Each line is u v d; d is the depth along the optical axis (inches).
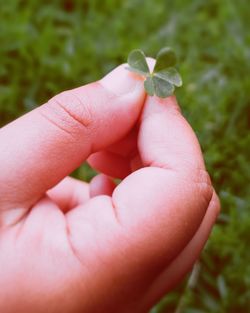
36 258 7.0
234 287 11.8
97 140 7.6
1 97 14.0
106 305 7.3
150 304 8.0
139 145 7.8
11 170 7.1
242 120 13.7
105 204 7.3
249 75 14.3
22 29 14.9
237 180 12.6
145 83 7.7
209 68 14.7
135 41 15.1
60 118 7.3
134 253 7.1
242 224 12.1
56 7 16.2
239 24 15.4
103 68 14.6
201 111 13.4
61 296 7.0
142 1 16.0
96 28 15.4
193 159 7.5
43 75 14.5
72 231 7.2
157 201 7.1
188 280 11.7
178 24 15.5
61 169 7.4
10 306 7.0
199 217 7.4
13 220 7.2
